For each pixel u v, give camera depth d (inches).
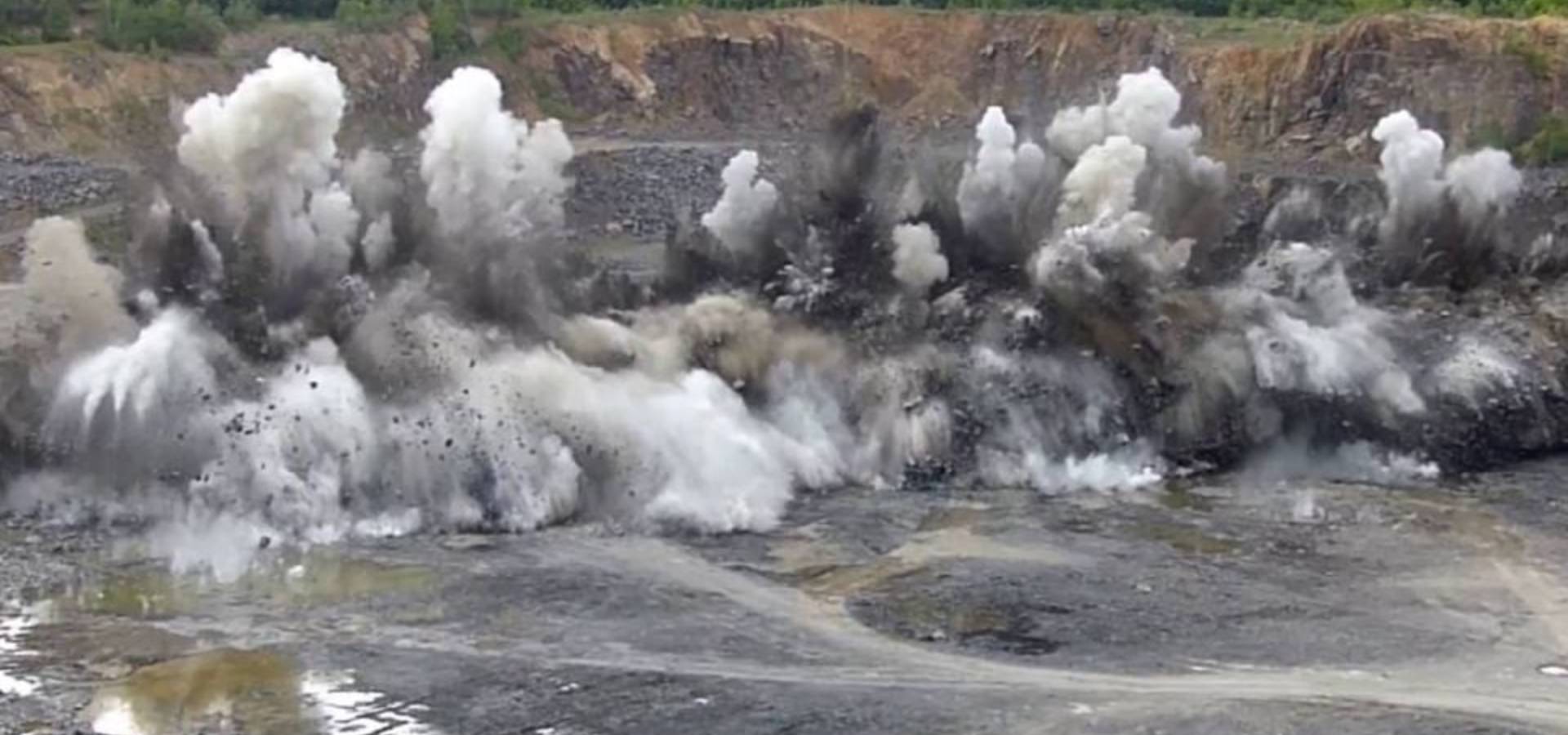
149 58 4072.3
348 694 1300.4
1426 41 4357.8
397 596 1518.2
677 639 1427.2
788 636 1437.0
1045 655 1405.0
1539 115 4190.5
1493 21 4375.0
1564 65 4249.5
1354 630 1469.0
